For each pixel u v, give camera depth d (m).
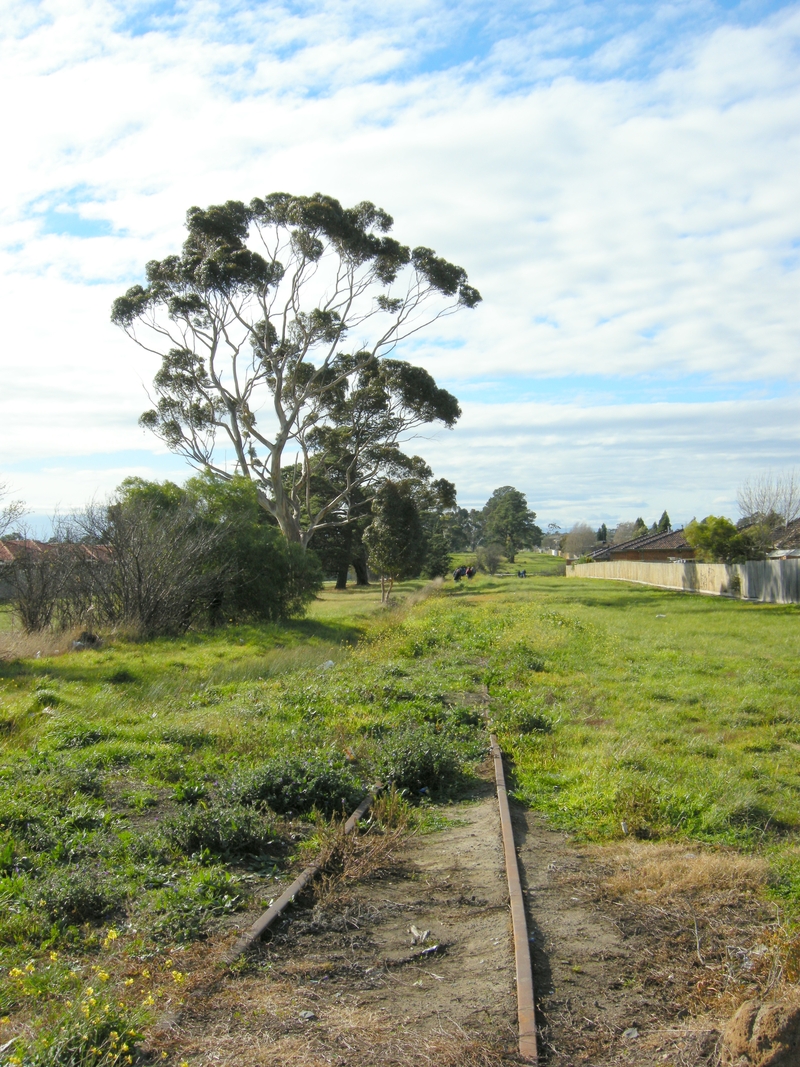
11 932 5.01
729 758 9.16
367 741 10.34
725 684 14.08
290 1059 3.68
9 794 7.60
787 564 34.28
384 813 7.60
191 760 9.46
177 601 23.27
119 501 24.36
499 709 12.36
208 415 39.00
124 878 5.86
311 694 13.29
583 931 5.05
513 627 23.98
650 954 4.71
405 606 37.91
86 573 22.33
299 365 40.19
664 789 7.75
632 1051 3.76
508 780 8.87
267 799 7.66
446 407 43.00
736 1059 3.49
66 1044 3.61
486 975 4.52
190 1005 4.19
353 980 4.54
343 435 44.12
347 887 5.92
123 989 4.29
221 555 26.72
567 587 55.09
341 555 67.50
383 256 38.44
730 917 5.13
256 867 6.35
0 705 11.74
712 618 27.83
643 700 12.67
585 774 8.62
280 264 38.38
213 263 35.34
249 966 4.67
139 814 7.52
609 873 6.03
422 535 47.44
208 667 17.00
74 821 7.07
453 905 5.60
